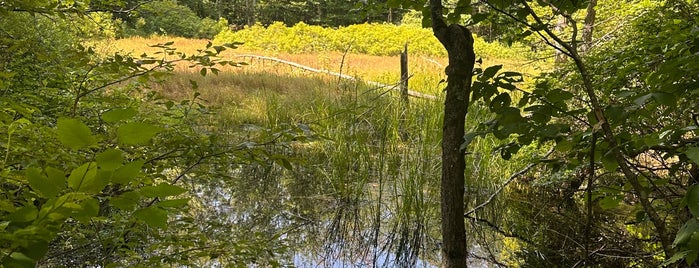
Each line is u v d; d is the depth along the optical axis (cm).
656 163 321
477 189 497
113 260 242
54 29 506
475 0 210
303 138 202
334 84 998
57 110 281
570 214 422
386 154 568
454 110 155
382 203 490
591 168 139
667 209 189
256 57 1623
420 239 409
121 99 257
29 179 66
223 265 274
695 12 278
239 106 881
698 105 162
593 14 594
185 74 1130
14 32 345
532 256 357
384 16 3366
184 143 211
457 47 153
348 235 412
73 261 240
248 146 189
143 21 2481
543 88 157
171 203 76
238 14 3878
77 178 64
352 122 623
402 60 828
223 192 470
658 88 157
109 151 65
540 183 439
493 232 420
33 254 67
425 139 573
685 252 100
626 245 329
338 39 2108
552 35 151
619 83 257
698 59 141
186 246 206
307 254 371
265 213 446
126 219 207
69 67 309
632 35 387
